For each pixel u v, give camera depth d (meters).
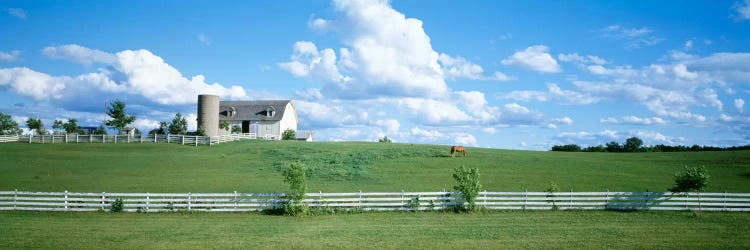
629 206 27.64
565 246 18.50
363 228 22.16
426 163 45.91
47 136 60.59
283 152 52.94
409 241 19.33
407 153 51.94
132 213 26.05
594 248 18.14
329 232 21.16
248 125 82.31
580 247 18.33
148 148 56.16
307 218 25.05
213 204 26.62
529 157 50.81
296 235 20.45
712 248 18.06
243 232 21.09
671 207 27.58
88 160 47.53
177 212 26.33
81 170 41.84
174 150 55.09
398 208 27.39
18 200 27.86
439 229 21.94
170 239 19.50
